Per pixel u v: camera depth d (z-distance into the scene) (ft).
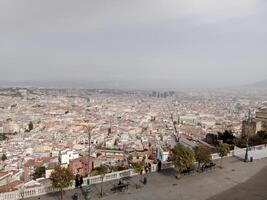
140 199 78.02
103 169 102.47
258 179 96.37
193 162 96.43
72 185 85.61
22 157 326.85
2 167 275.59
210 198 79.92
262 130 185.06
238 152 129.59
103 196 79.71
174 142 261.24
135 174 98.58
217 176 98.68
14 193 77.46
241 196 81.76
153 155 241.76
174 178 95.71
